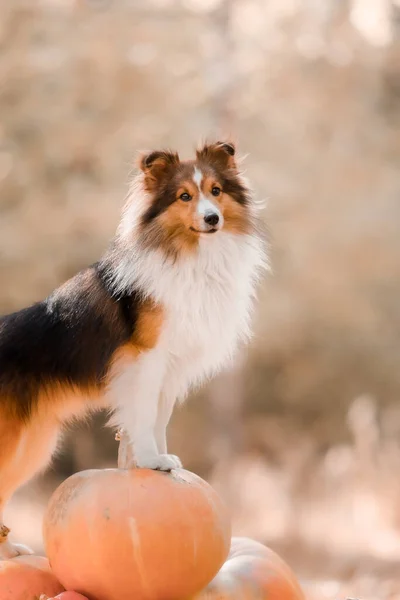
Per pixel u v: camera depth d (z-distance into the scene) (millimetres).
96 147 16766
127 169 16766
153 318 5965
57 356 6219
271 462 17469
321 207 17375
